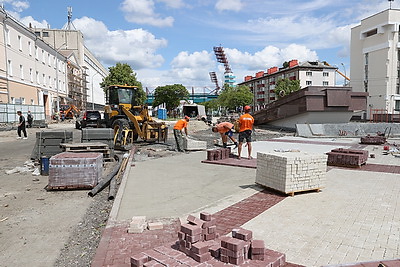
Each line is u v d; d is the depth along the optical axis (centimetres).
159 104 7831
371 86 5184
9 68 3447
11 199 691
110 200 677
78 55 6850
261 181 684
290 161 608
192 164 1058
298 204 563
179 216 537
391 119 3731
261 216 504
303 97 2314
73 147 1067
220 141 1675
